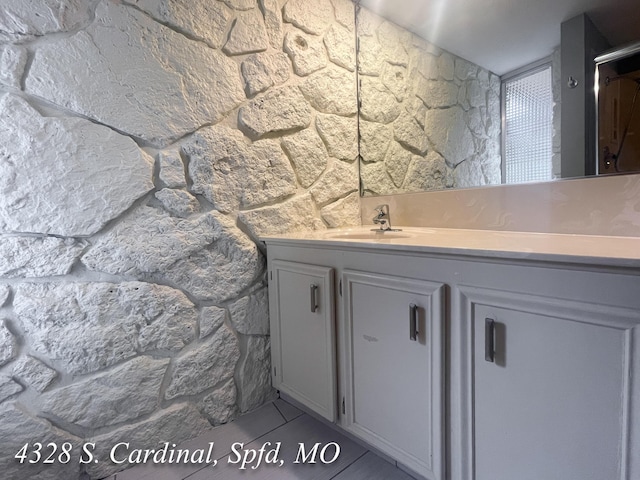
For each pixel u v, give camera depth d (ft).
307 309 4.22
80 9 3.44
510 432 2.61
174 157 4.03
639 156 3.17
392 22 5.32
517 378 2.54
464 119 4.53
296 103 5.08
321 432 4.35
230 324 4.59
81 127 3.49
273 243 4.64
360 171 6.00
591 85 3.41
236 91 4.47
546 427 2.43
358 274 3.59
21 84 3.23
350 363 3.79
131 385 3.84
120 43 3.65
